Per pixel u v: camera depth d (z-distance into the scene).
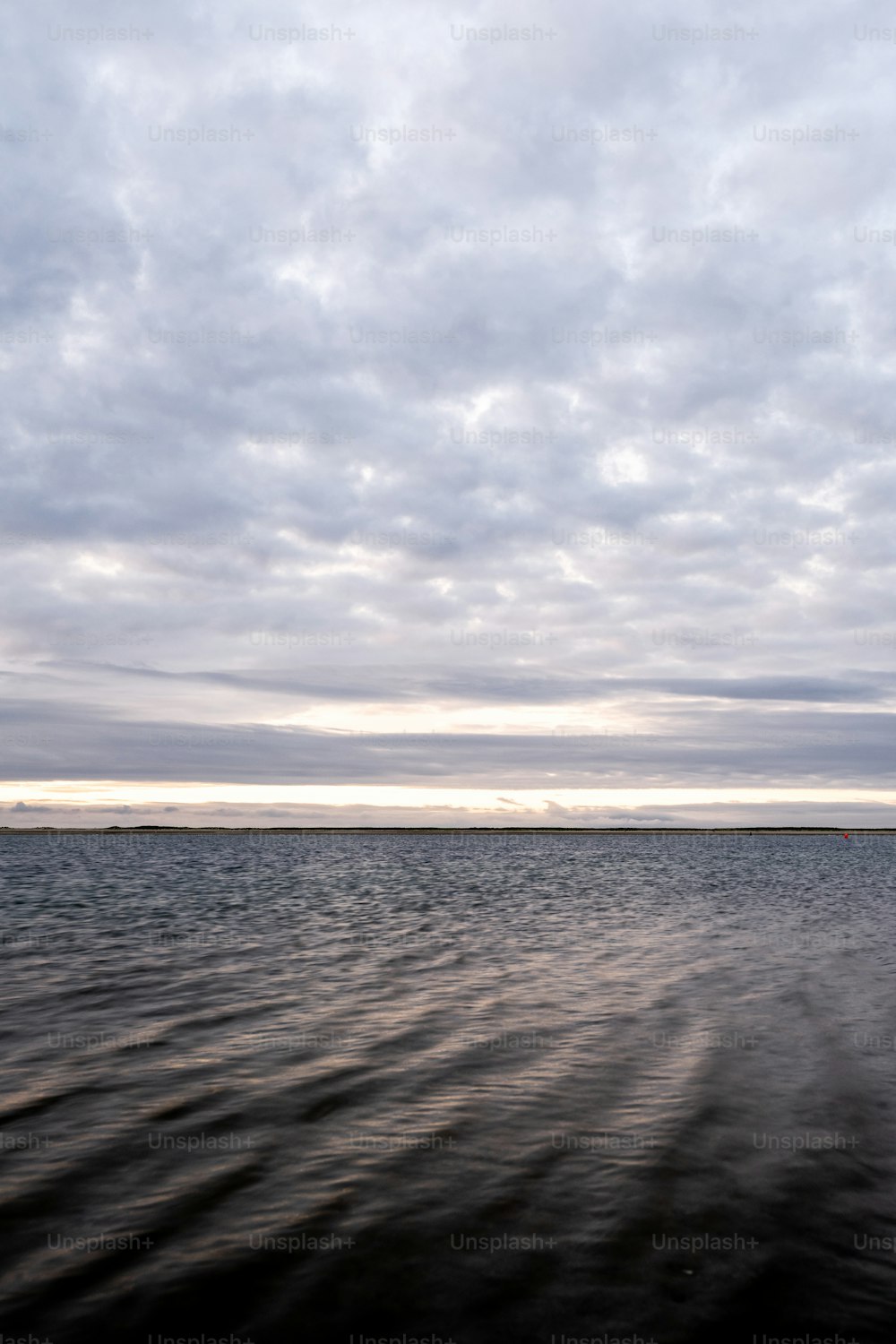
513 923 27.86
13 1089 10.28
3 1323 5.52
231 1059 11.58
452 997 15.59
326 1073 10.96
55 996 15.48
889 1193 7.61
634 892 42.59
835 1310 5.77
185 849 115.62
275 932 25.05
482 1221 7.00
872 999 15.60
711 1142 8.73
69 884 46.06
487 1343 5.37
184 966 18.83
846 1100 10.01
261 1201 7.36
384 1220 7.00
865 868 70.50
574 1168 8.07
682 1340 5.42
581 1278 6.14
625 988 16.50
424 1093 10.23
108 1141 8.69
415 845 141.38
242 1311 5.70
